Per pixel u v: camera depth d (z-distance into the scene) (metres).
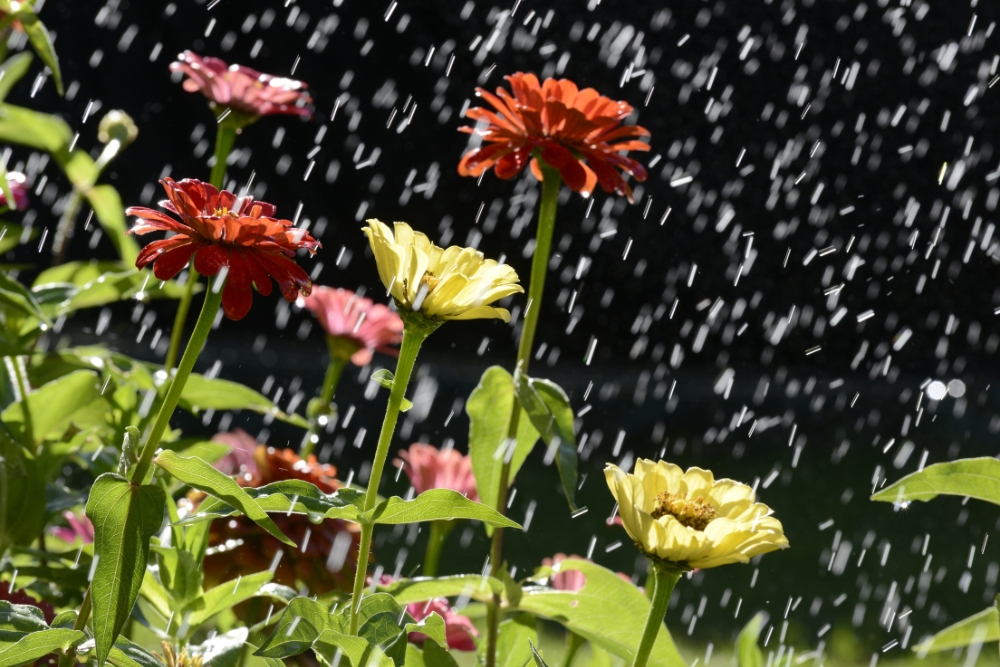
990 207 6.48
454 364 6.37
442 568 2.37
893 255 6.61
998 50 6.42
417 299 0.64
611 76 6.63
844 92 6.59
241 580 0.85
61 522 1.29
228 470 1.22
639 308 6.67
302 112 1.25
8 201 1.03
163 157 6.23
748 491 0.75
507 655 1.02
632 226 6.59
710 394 6.06
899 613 2.42
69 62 5.95
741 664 0.94
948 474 0.75
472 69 6.64
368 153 6.52
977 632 0.82
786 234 6.64
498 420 1.00
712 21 6.60
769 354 6.59
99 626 0.60
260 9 6.41
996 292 6.47
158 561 0.87
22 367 1.22
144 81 6.18
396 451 4.07
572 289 6.59
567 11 6.58
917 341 6.57
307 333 6.48
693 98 6.64
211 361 5.41
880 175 6.60
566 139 0.96
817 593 2.58
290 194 6.44
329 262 6.46
